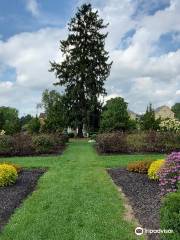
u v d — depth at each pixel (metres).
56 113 36.31
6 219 8.91
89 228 8.13
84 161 21.28
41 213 9.35
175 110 79.06
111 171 16.95
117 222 8.62
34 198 11.09
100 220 8.73
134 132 31.38
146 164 16.27
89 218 8.85
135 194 11.48
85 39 48.06
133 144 25.92
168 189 10.62
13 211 9.62
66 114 46.34
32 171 17.28
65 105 46.69
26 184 13.39
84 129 51.56
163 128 32.12
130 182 13.66
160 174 11.59
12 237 7.62
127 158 22.27
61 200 10.74
